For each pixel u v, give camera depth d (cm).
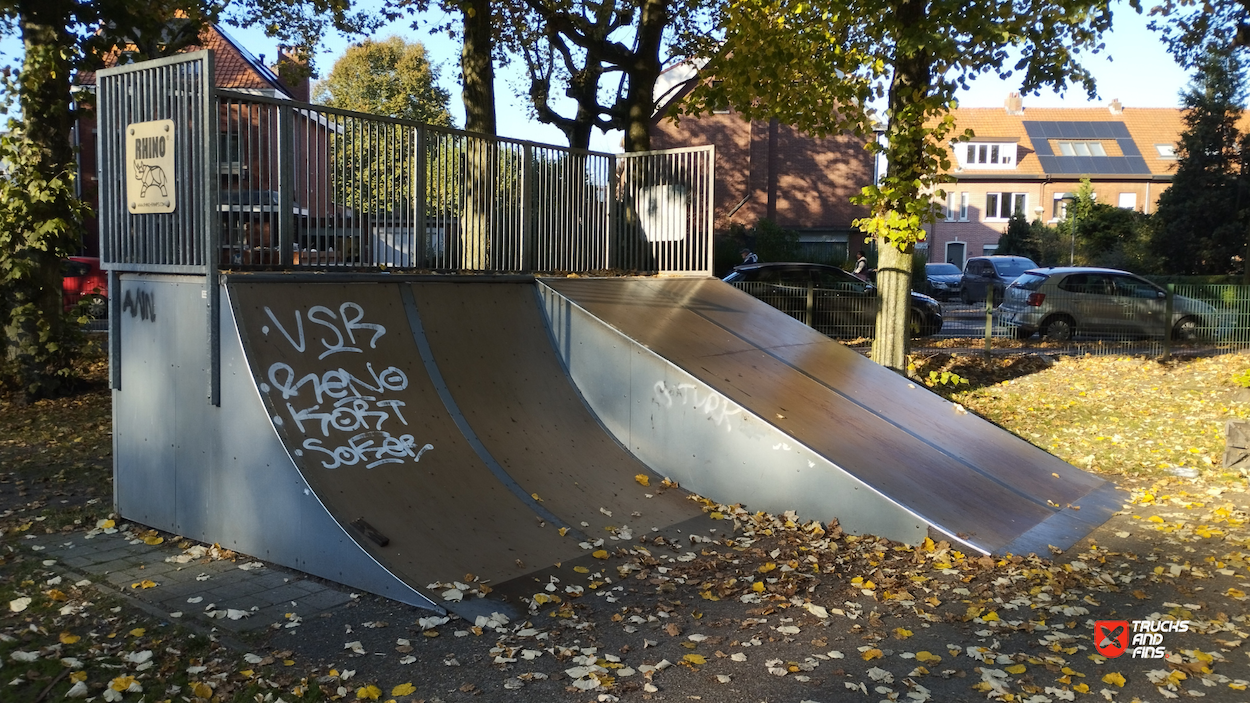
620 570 567
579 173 1034
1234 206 3438
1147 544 655
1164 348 1673
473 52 1346
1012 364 1579
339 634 471
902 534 636
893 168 1097
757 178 4019
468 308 779
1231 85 3450
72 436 991
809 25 1162
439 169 847
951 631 487
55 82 1184
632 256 1121
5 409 1143
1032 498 745
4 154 1170
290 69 1761
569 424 765
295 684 412
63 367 1223
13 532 659
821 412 772
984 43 1020
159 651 446
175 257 639
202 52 604
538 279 858
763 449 696
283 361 611
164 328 652
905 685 420
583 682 413
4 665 423
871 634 480
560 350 828
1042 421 1148
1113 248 4153
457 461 648
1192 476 864
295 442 577
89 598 522
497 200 916
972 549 610
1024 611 517
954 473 738
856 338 1666
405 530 561
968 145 5256
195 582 552
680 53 1797
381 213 779
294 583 549
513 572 551
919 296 1925
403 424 646
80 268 2114
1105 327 1797
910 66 1091
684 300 967
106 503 738
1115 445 1009
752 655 451
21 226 1177
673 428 748
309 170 708
